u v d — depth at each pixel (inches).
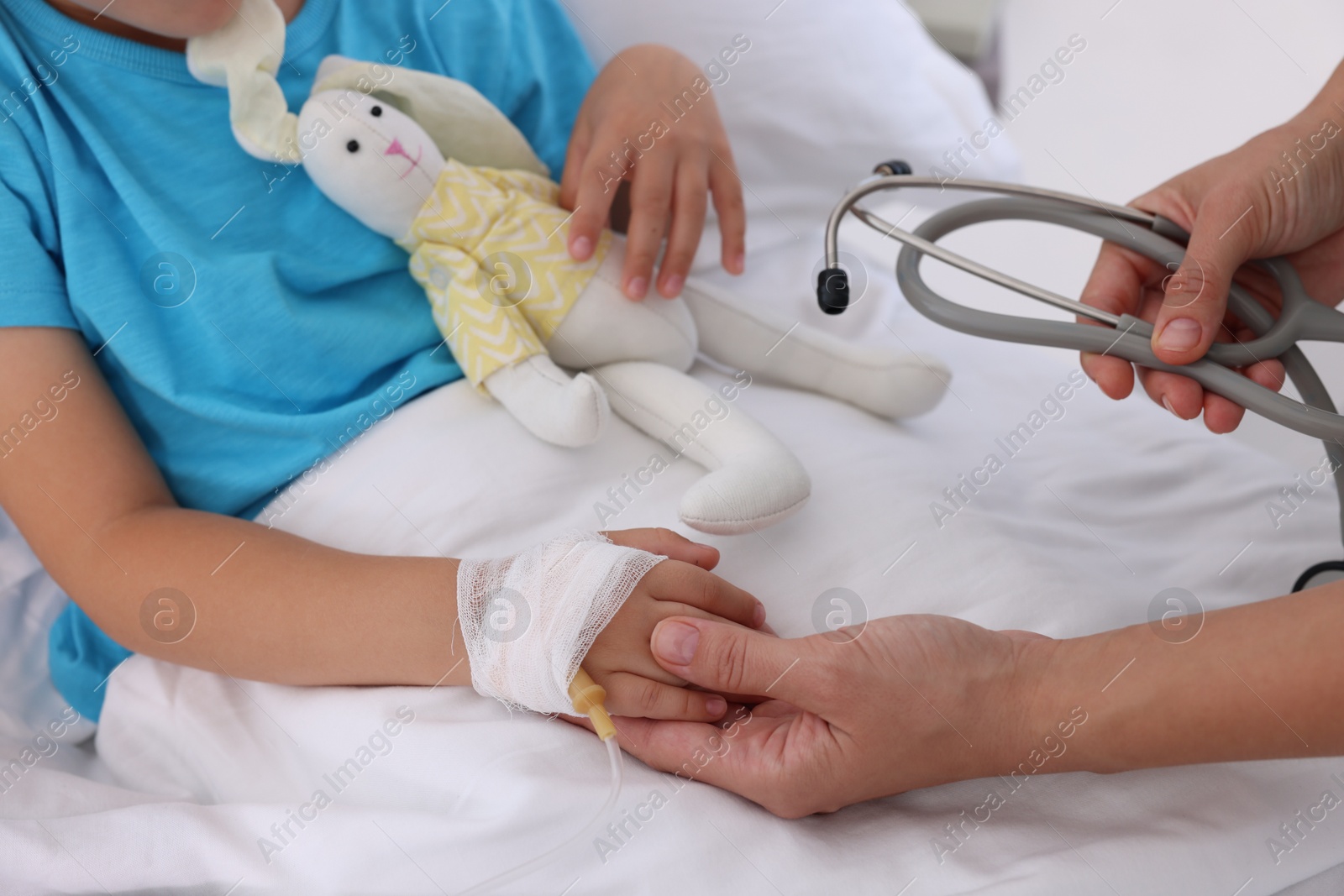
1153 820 23.3
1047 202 32.9
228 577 27.0
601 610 24.1
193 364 32.1
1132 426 38.5
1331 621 21.4
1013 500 33.5
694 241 35.4
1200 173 32.1
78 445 28.8
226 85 32.4
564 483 31.1
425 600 25.9
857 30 50.5
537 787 23.0
